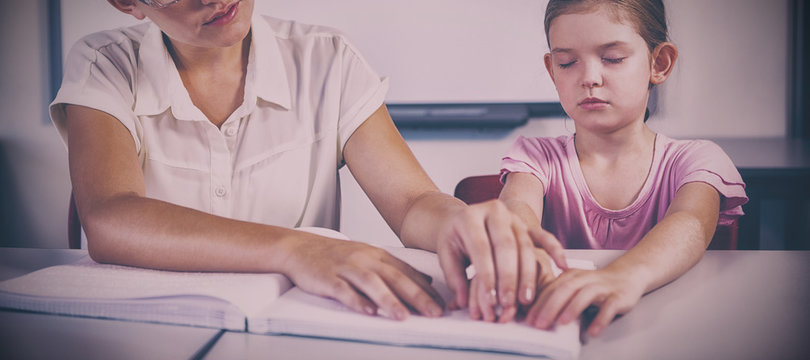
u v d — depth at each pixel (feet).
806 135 6.76
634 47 2.72
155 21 1.97
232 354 1.20
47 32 7.53
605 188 3.03
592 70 2.76
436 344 1.22
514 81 7.13
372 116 2.62
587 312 1.41
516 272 1.34
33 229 7.89
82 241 2.98
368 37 7.30
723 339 1.24
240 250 1.59
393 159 2.44
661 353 1.18
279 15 7.38
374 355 1.19
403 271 1.47
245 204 2.58
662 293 1.56
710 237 2.23
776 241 6.70
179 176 2.51
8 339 1.27
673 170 2.86
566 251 2.01
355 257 1.49
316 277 1.46
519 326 1.26
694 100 6.89
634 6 2.71
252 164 2.58
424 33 7.20
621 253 1.98
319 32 2.81
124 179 1.91
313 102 2.69
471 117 7.05
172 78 2.43
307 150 2.65
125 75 2.44
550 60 3.00
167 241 1.63
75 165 1.94
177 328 1.34
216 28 1.94
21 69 7.62
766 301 1.48
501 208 1.45
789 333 1.27
